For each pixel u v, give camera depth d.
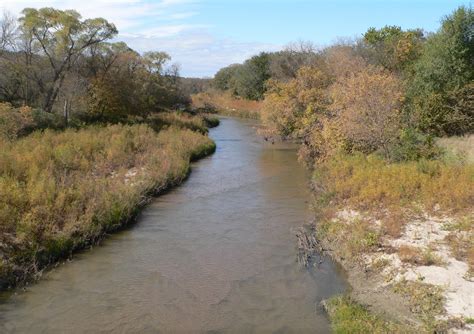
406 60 30.66
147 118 40.50
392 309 9.47
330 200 16.83
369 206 15.12
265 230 14.81
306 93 28.56
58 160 19.41
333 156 21.56
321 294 10.52
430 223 13.37
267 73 68.56
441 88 23.42
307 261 12.34
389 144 20.28
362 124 20.53
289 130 30.31
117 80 36.38
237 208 17.27
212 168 25.27
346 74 30.25
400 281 10.36
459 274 10.41
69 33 32.75
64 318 9.33
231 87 83.44
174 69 57.16
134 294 10.39
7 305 9.79
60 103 34.09
